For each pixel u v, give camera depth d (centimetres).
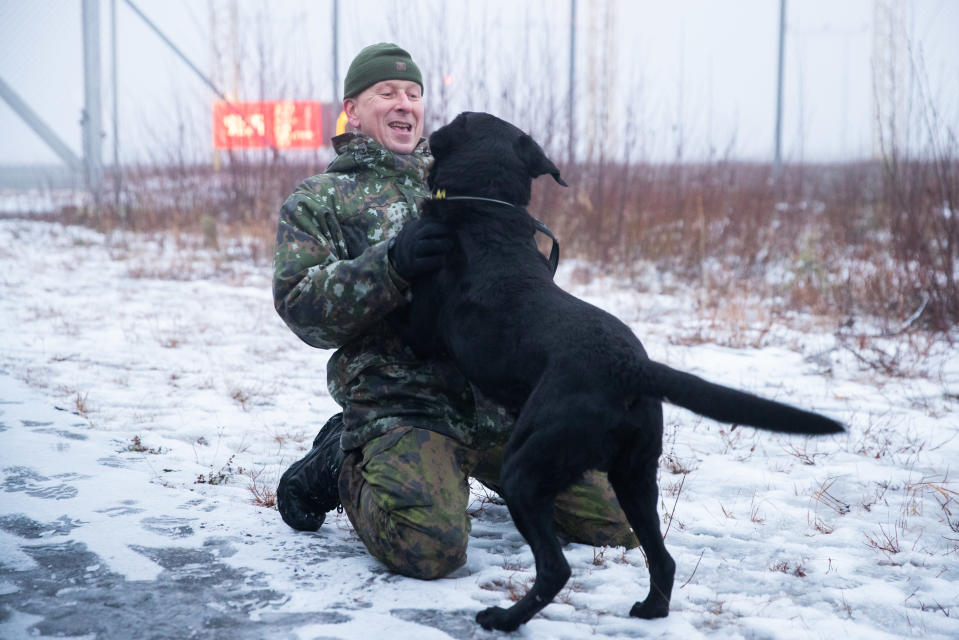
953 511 325
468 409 277
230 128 1277
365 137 297
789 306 754
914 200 736
